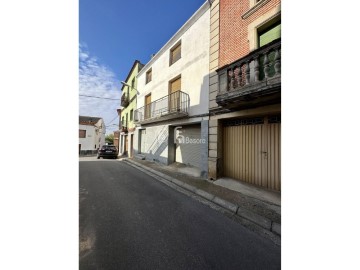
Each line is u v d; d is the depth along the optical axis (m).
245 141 5.34
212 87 6.21
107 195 4.58
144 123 11.66
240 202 3.92
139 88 13.79
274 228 2.90
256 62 3.95
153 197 4.48
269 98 4.10
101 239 2.56
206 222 3.16
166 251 2.31
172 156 9.34
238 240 2.61
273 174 4.57
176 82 8.80
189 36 7.70
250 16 5.05
